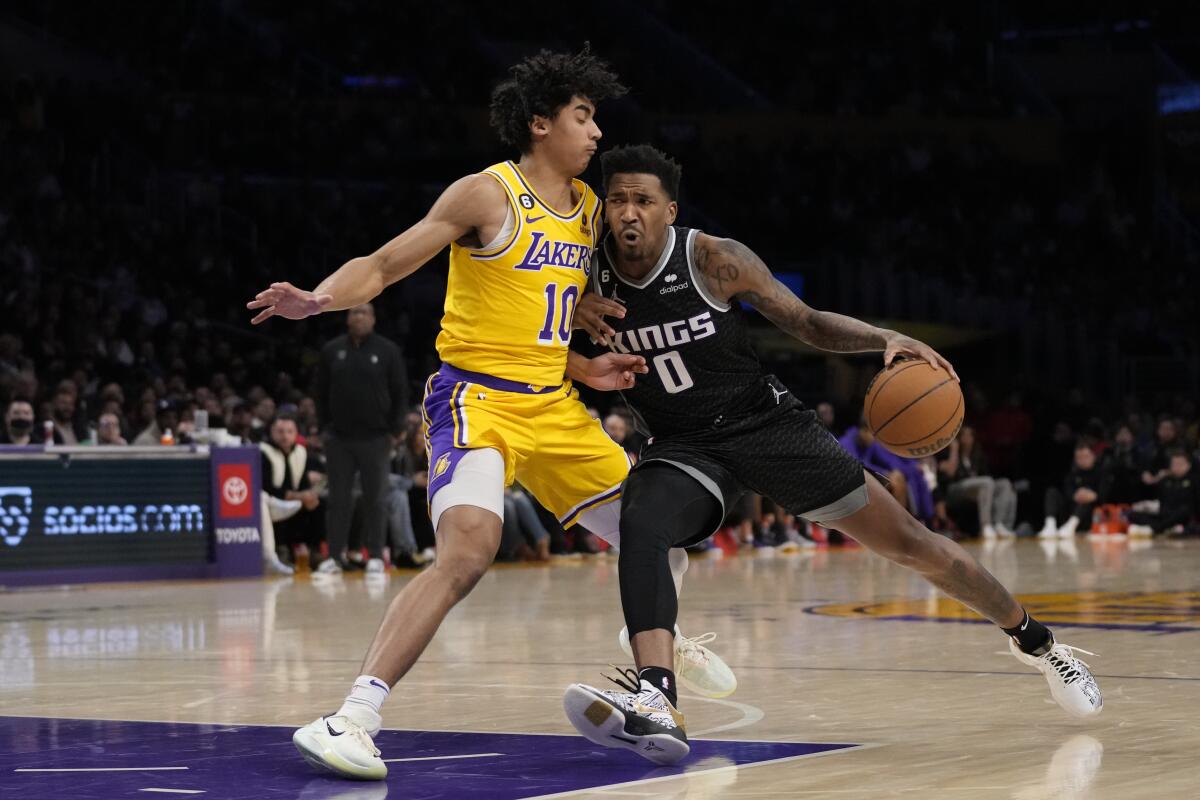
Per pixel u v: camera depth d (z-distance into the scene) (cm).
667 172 423
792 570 1306
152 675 579
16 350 1570
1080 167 3069
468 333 422
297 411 1552
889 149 2923
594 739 368
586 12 3023
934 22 3228
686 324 427
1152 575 1140
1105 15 3250
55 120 2197
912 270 2623
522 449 423
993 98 3142
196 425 1327
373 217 2452
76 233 2030
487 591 1057
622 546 408
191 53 2502
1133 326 2839
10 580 1152
